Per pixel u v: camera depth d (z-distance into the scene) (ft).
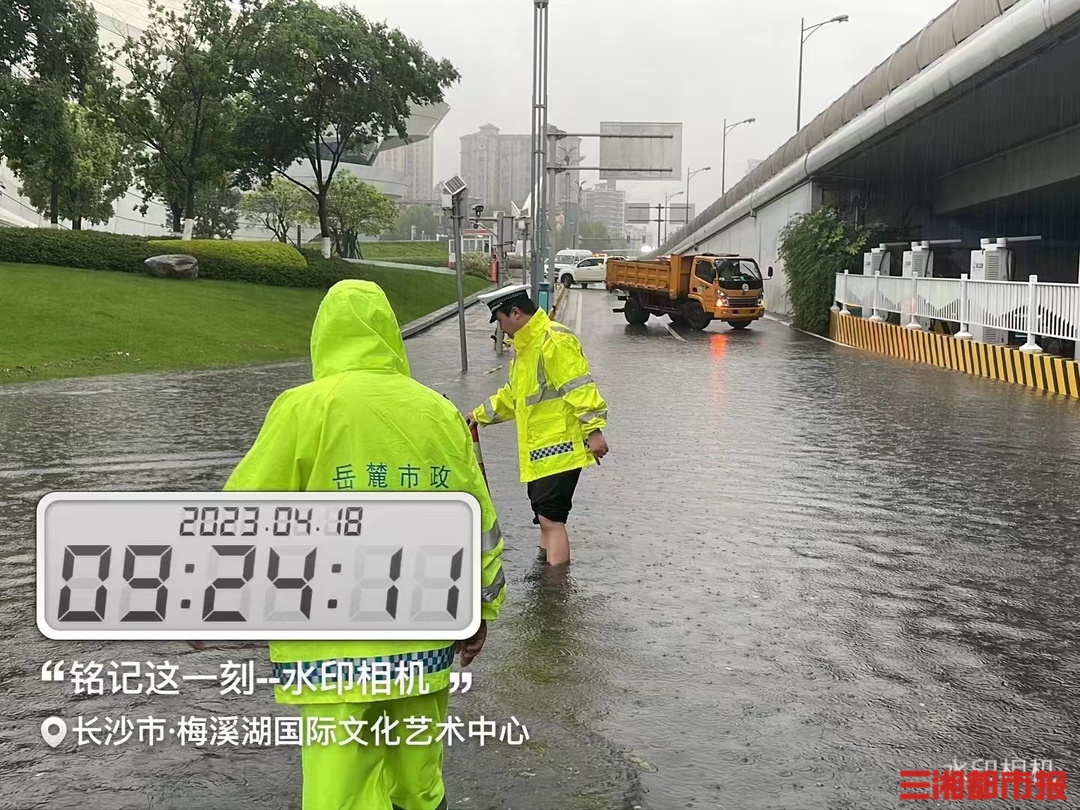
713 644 16.63
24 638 17.11
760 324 106.93
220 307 86.17
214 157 123.54
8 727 13.64
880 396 48.78
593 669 15.52
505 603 18.57
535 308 20.40
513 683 14.97
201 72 118.21
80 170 129.90
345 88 126.62
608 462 32.14
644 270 102.58
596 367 62.75
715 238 184.14
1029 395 48.96
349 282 9.12
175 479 29.12
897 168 105.40
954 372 60.23
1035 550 22.43
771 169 128.36
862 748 13.01
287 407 8.83
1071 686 15.07
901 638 16.99
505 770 12.28
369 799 8.77
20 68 101.60
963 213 111.75
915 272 73.72
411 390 9.00
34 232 100.37
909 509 26.12
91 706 14.35
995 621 17.88
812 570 20.83
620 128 130.31
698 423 40.34
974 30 62.18
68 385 51.03
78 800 11.68
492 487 28.71
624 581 19.97
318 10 121.80
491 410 21.30
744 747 12.99
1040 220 115.85
